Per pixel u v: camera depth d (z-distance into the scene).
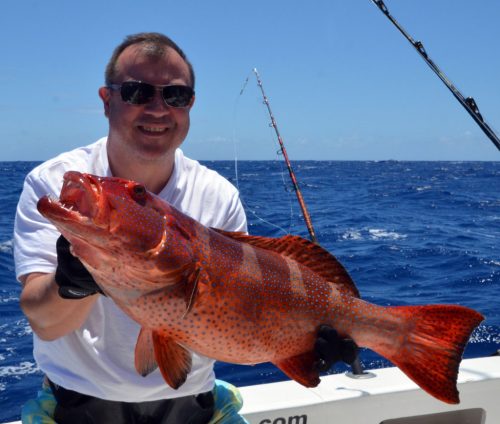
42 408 2.28
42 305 1.84
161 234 1.70
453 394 1.99
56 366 2.22
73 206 1.55
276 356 1.99
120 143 2.18
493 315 6.36
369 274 8.62
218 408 2.47
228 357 1.91
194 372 2.26
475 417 3.23
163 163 2.24
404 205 20.45
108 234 1.60
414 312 2.10
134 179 2.28
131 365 2.16
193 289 1.75
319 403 2.92
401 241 11.69
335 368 4.77
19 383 4.48
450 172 64.38
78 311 1.87
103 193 1.60
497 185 35.38
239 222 2.53
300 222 13.93
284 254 2.08
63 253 1.63
